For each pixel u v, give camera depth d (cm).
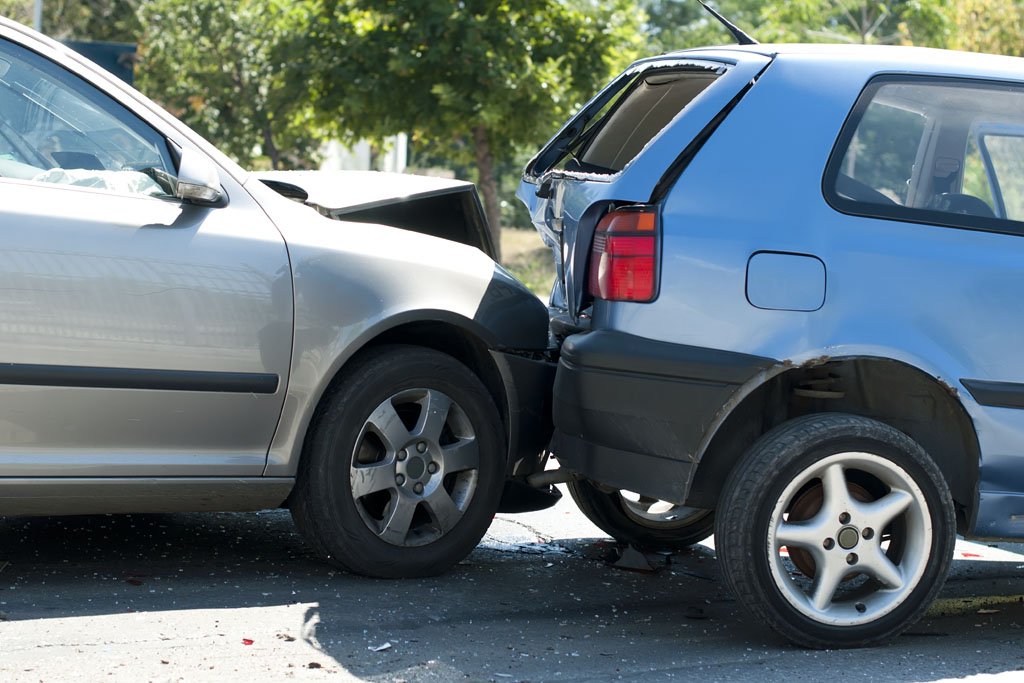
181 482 459
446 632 444
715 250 435
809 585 506
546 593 511
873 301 436
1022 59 496
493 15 1995
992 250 451
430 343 527
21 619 423
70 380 431
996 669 434
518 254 3288
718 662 428
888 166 453
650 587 538
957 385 443
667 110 506
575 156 561
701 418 433
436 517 506
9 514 442
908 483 445
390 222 558
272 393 468
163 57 2473
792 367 431
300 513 491
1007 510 459
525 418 527
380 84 2019
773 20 3891
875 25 4156
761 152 445
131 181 455
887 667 429
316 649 414
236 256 460
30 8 2648
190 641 413
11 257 422
